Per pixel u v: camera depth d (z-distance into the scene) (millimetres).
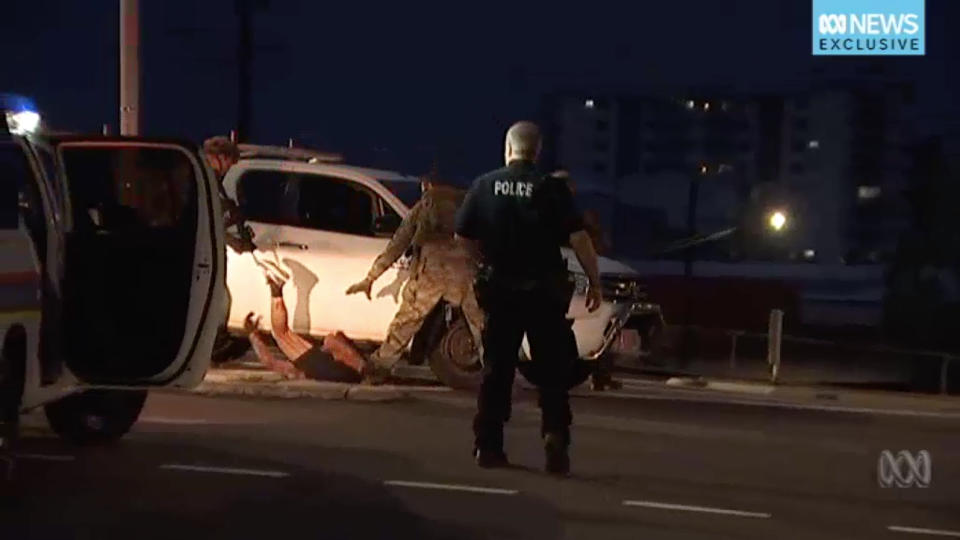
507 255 8758
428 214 12461
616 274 13609
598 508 8406
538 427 11273
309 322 13211
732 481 9508
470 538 7570
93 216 9539
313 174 13445
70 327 8961
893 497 9289
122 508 8016
